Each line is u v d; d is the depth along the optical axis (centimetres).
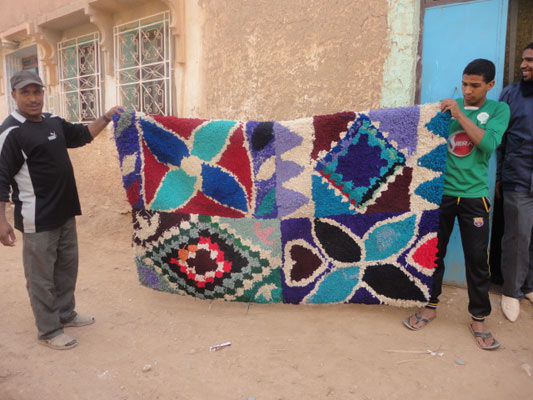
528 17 362
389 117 293
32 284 274
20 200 267
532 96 293
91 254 496
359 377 242
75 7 580
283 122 317
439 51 349
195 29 485
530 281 329
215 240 331
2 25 768
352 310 331
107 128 574
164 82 536
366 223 309
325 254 319
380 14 356
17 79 257
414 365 254
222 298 336
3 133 257
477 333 279
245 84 443
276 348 275
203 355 268
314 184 314
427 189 289
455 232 362
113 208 587
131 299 361
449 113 275
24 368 256
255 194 325
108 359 266
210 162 328
